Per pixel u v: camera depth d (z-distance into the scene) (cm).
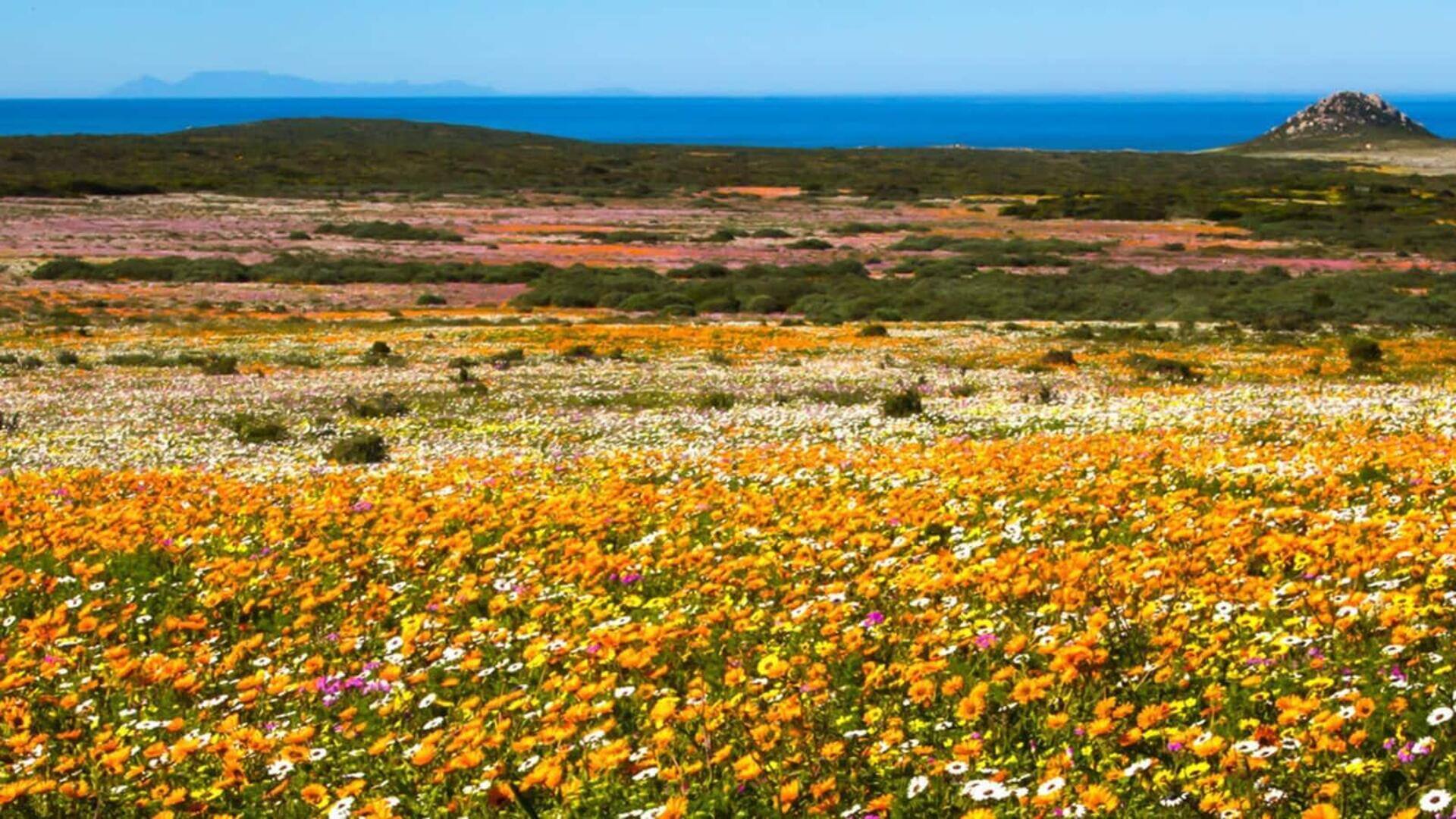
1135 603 679
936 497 1114
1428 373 2959
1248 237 9606
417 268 7256
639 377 3203
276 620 902
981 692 554
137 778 585
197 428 2386
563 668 710
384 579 995
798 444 1834
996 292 6212
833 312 5619
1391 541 762
